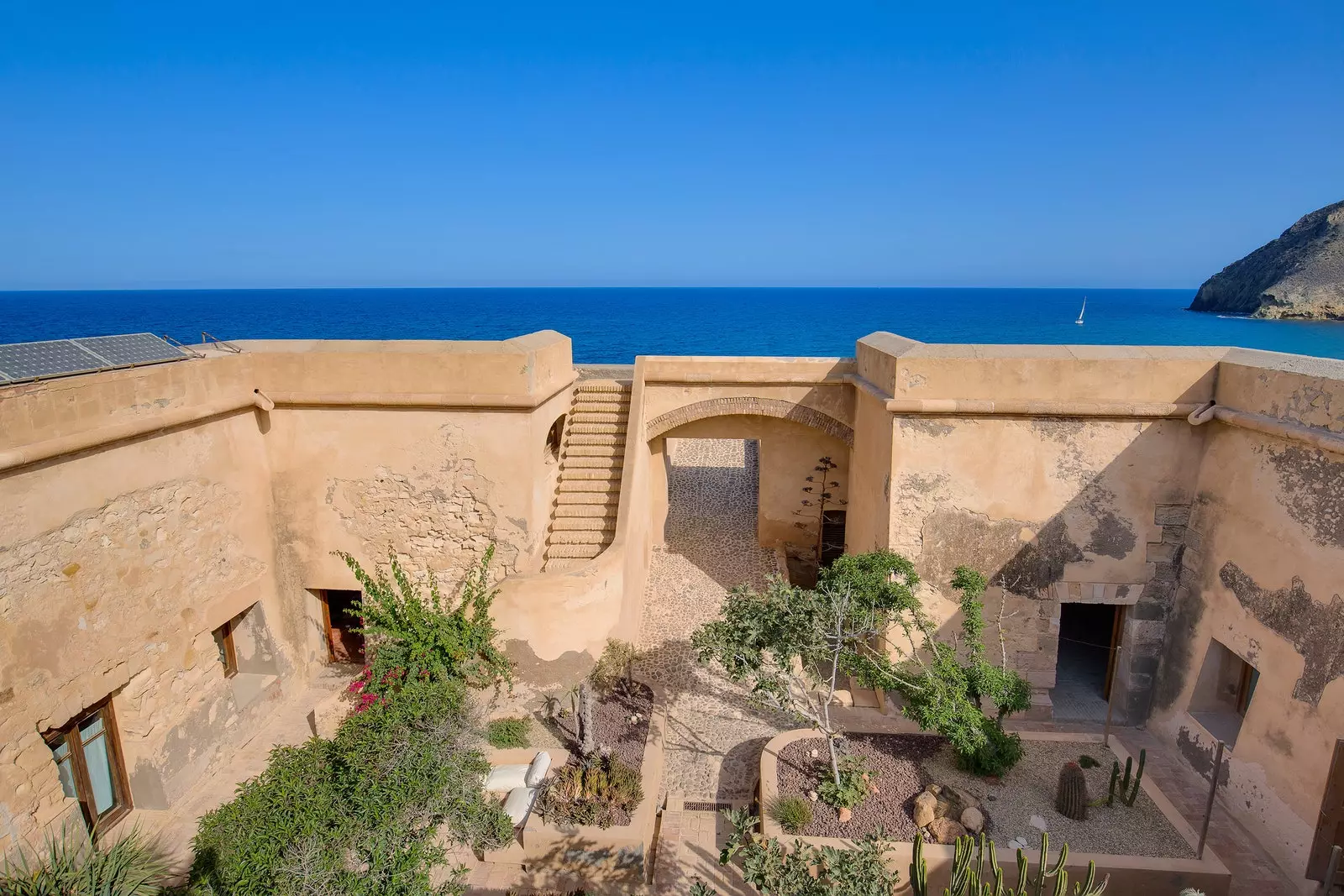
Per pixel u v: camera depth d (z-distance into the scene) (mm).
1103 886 7035
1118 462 10367
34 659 7414
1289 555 8430
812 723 9891
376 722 8164
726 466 22516
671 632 13422
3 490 7051
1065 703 11688
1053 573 10742
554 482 12930
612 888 8336
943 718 8648
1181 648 10383
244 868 6359
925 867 7477
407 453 11234
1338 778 7512
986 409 10305
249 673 11297
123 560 8516
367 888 6473
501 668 10398
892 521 10914
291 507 11508
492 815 8359
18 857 7133
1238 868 8273
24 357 7848
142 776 8930
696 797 9711
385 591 11086
